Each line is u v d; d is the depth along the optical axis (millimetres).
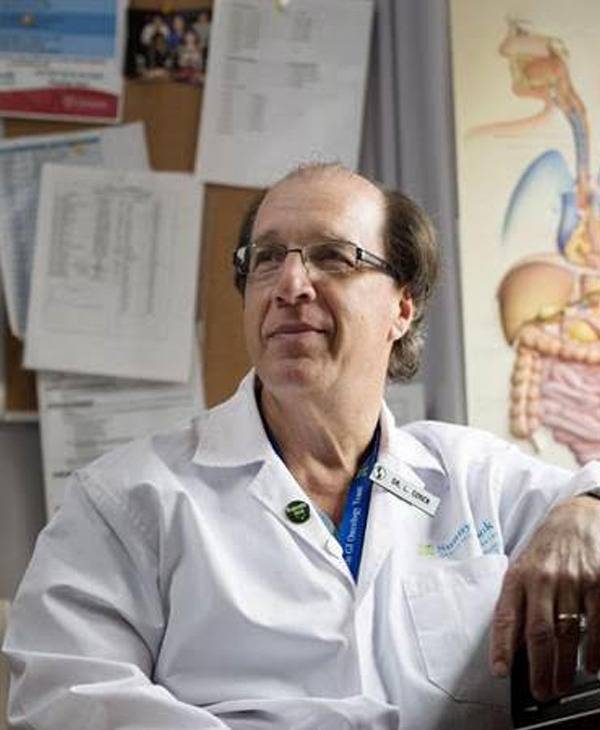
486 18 2082
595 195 2080
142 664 1274
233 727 1237
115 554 1310
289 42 2051
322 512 1391
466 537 1411
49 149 2000
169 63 2031
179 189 2012
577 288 2057
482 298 2027
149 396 1975
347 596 1314
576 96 2096
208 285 2008
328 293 1344
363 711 1245
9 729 1238
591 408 2029
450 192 2051
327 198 1387
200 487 1365
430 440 1548
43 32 2014
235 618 1270
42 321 1951
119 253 1988
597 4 2104
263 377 1354
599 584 1190
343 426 1384
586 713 1106
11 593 1909
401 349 1515
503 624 1203
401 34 2076
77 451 1938
